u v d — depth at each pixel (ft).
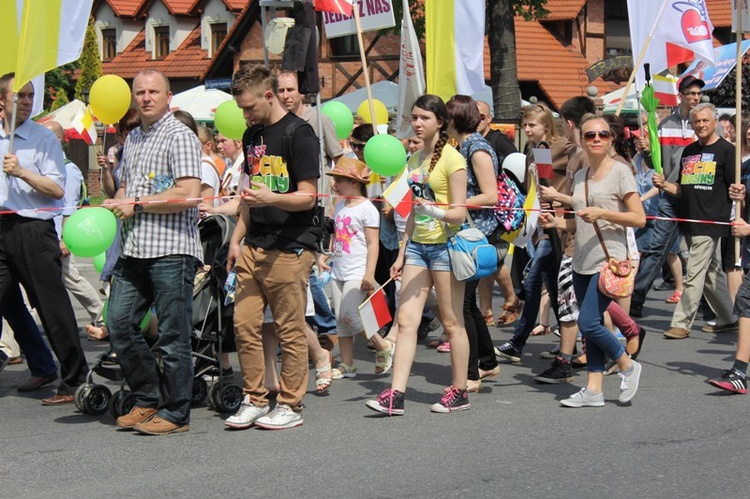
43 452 38.73
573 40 230.89
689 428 41.75
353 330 53.11
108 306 41.65
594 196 44.65
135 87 40.42
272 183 40.86
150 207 39.45
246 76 40.40
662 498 33.09
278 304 41.29
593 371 45.65
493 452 38.22
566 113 54.60
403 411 44.34
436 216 42.63
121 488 34.22
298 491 33.68
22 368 56.65
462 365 44.75
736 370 47.62
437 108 43.42
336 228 52.49
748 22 54.44
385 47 208.74
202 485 34.42
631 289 43.86
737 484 34.53
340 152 57.52
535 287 55.21
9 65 52.03
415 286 44.14
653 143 63.67
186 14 258.16
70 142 168.04
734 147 61.82
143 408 42.24
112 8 270.26
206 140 61.52
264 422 41.63
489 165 45.62
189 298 40.91
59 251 47.01
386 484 34.37
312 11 54.85
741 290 47.78
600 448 38.81
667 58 67.87
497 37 148.77
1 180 46.21
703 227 62.80
